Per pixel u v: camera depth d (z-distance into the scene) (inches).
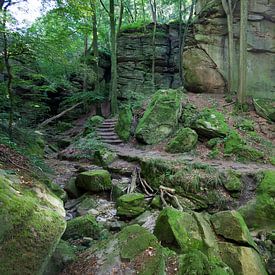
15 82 343.3
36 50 280.2
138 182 283.4
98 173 265.3
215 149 342.0
